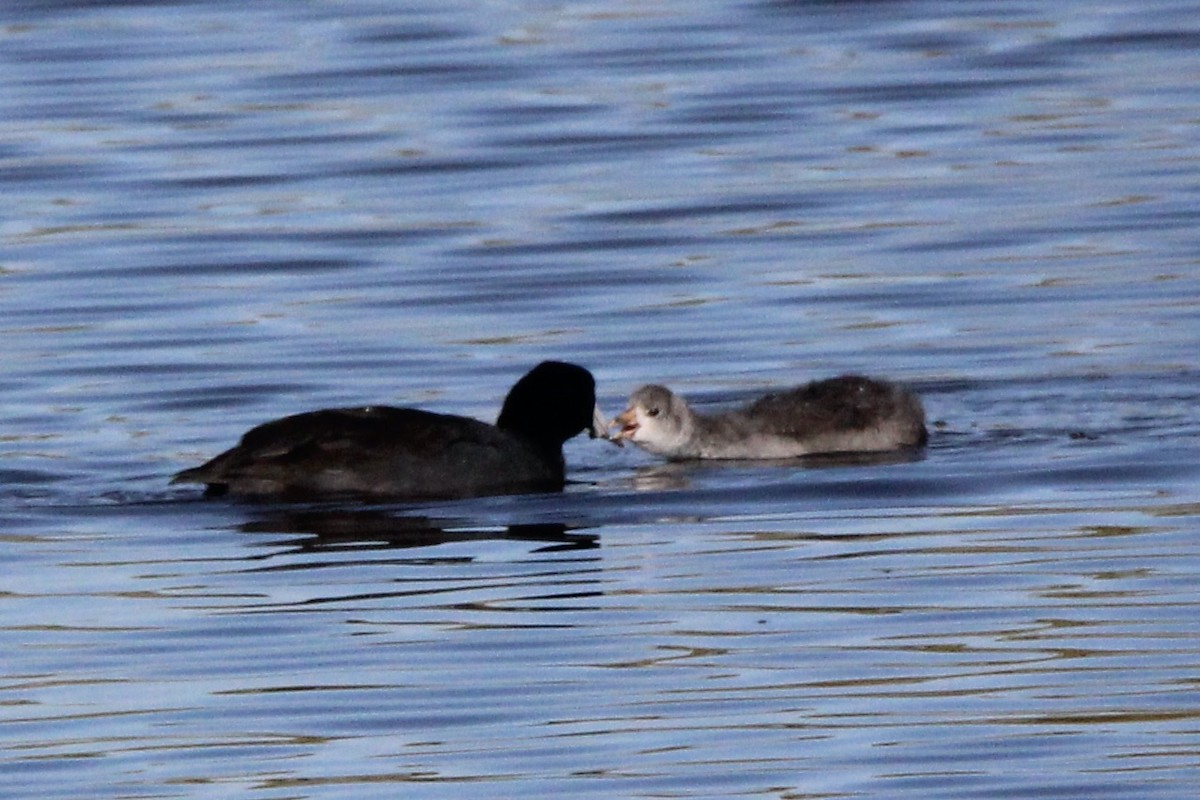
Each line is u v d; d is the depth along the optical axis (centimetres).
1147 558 1423
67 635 1333
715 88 2872
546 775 1127
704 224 2372
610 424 1691
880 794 1097
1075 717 1180
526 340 2016
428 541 1496
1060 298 2081
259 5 3284
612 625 1330
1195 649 1265
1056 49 2988
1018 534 1485
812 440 1705
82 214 2441
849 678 1243
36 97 2853
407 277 2219
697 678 1248
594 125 2731
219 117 2770
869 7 3228
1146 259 2183
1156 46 2984
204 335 2036
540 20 3195
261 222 2406
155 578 1427
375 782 1123
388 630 1327
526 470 1631
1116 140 2597
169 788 1119
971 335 1988
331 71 2955
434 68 2967
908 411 1717
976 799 1089
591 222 2386
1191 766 1116
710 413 1730
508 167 2592
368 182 2547
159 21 3206
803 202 2431
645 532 1517
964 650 1277
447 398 1852
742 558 1452
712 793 1102
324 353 1978
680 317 2075
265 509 1559
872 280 2166
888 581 1400
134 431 1767
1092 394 1812
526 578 1417
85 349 1994
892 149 2612
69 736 1187
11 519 1551
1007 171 2505
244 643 1313
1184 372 1853
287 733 1187
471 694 1234
